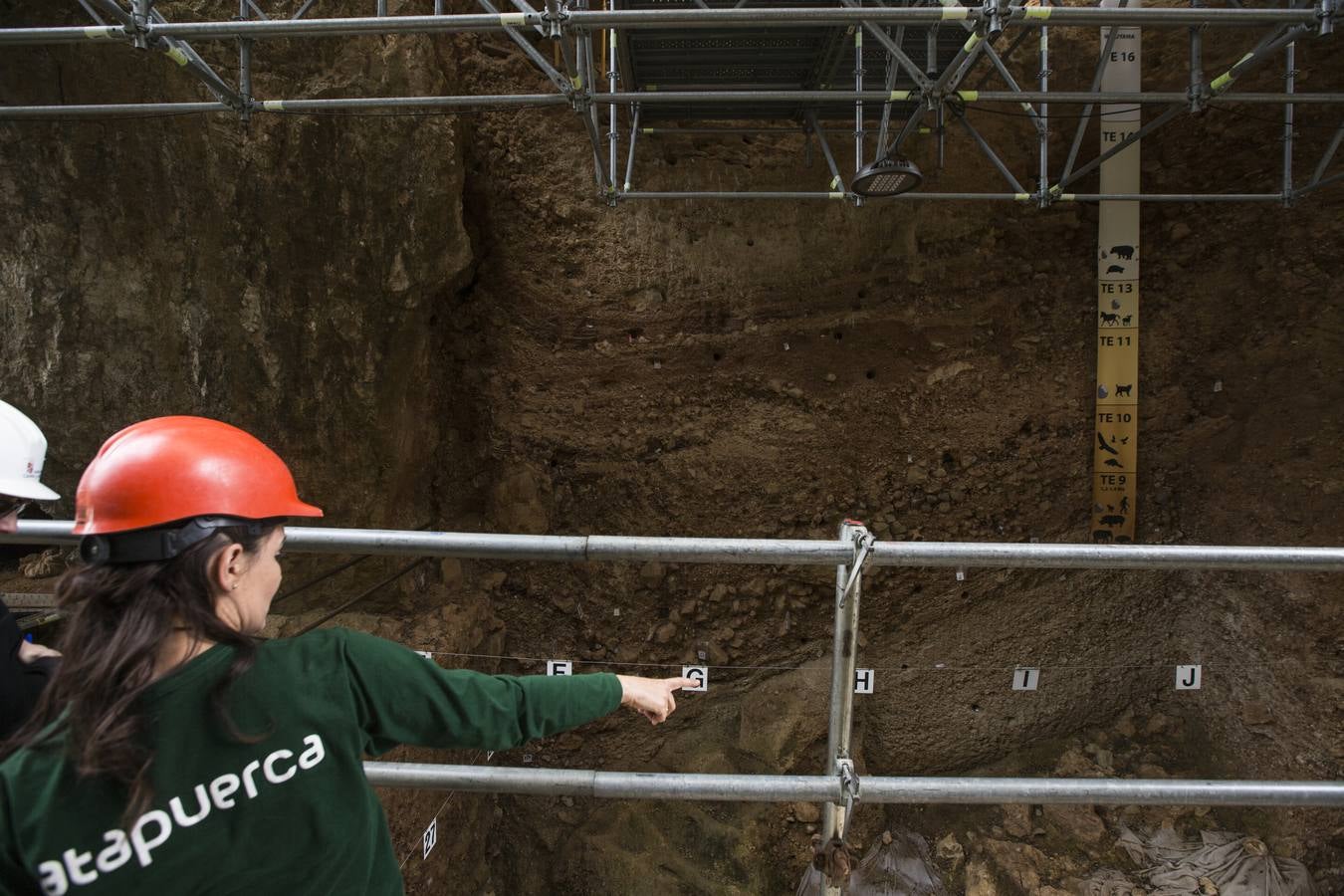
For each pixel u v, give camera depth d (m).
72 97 3.02
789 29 3.05
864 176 2.76
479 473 4.46
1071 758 4.27
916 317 4.32
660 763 4.41
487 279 4.30
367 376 3.56
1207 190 4.04
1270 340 3.91
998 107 4.06
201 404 3.33
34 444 1.34
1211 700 4.19
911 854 4.05
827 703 4.36
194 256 3.22
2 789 0.60
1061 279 4.27
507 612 4.51
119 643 0.60
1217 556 1.20
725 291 4.31
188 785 0.63
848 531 1.25
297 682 0.71
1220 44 3.85
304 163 3.26
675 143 4.21
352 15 3.30
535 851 4.23
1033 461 4.34
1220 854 3.70
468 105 2.81
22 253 3.18
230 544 0.68
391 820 3.20
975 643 4.44
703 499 4.49
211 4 3.10
